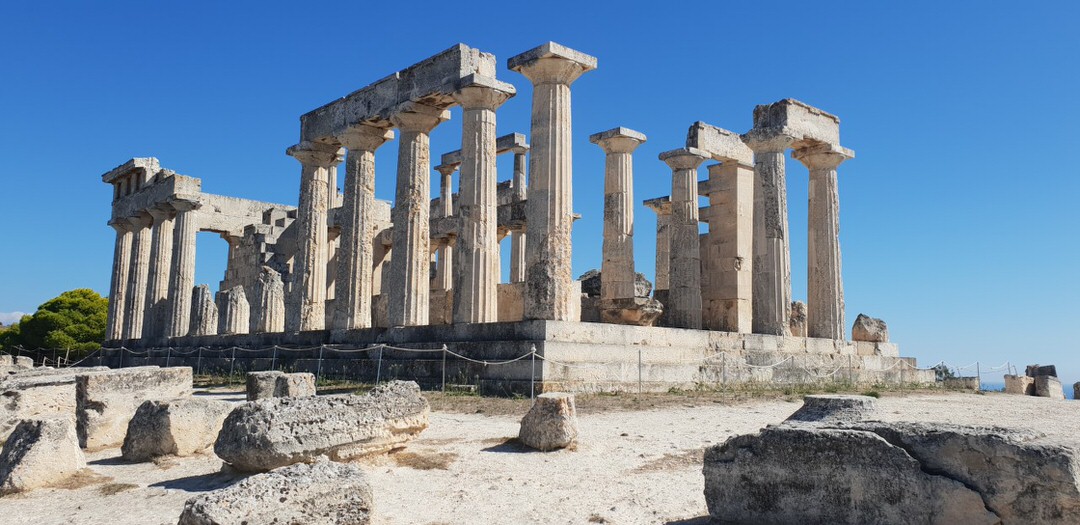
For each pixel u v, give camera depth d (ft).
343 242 91.61
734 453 26.00
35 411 51.83
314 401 34.78
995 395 93.91
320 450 33.73
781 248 93.50
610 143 97.30
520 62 75.36
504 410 55.98
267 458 32.78
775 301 92.43
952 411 65.26
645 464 36.96
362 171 92.48
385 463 36.04
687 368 75.87
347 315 89.56
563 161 74.13
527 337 68.80
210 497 24.07
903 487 22.81
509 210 128.77
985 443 22.15
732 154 106.22
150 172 135.23
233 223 149.59
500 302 113.09
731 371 81.20
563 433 39.60
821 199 101.19
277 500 24.52
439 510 29.12
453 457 37.93
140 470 37.11
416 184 85.51
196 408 40.14
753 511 25.36
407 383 38.32
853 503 23.53
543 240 72.49
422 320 84.58
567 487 32.50
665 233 124.06
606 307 92.07
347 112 93.61
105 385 45.37
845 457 23.84
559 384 64.80
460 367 70.85
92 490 33.55
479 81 77.77
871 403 36.78
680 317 98.07
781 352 89.66
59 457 34.81
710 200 110.01
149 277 130.41
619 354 71.82
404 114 85.51
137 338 133.90
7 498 32.63
